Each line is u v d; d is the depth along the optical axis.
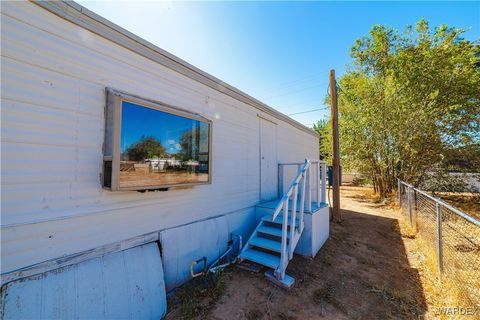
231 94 4.07
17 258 1.62
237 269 3.29
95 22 2.13
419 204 4.99
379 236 5.02
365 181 11.95
